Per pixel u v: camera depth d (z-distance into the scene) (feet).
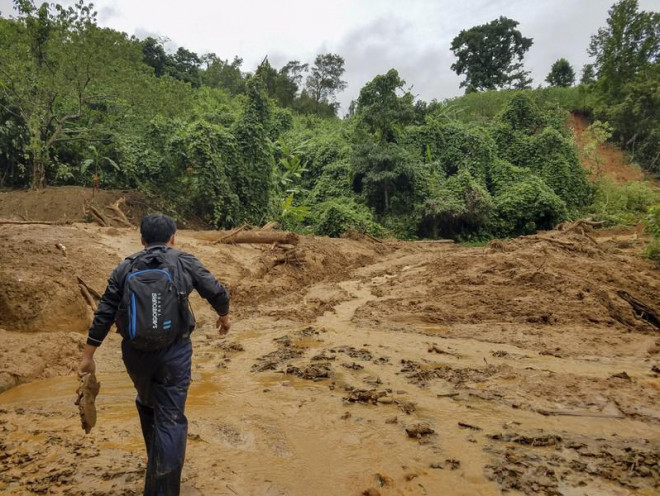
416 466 11.28
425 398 15.96
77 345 20.80
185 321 9.39
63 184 66.90
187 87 81.66
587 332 25.45
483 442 12.60
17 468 10.90
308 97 195.93
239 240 48.29
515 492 10.18
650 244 49.19
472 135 111.24
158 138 68.08
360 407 15.05
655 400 15.51
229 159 68.33
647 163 139.03
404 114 93.09
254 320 28.43
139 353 9.07
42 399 15.76
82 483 10.21
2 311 21.75
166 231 10.29
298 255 45.29
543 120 124.98
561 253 47.50
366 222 82.07
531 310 29.43
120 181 66.64
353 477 10.75
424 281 39.55
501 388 16.85
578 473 10.94
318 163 108.37
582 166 122.72
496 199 98.32
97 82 61.31
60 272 26.66
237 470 10.97
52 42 59.06
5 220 39.65
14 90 57.31
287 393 16.29
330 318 29.66
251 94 73.46
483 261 42.04
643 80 143.64
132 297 8.87
